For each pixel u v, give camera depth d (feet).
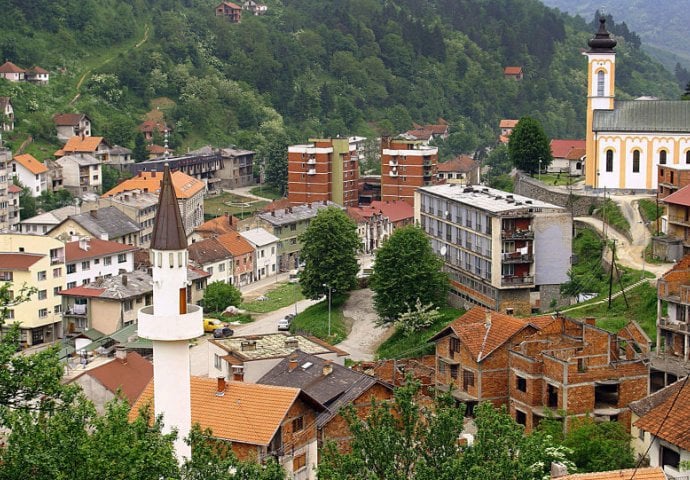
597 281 474.08
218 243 644.27
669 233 480.64
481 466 193.57
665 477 201.57
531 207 471.62
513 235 463.42
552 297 471.21
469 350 339.57
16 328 199.21
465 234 495.41
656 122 584.81
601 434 284.61
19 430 179.93
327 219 545.44
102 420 181.47
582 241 533.55
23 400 197.26
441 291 493.36
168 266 193.67
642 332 365.20
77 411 183.11
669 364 336.90
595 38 598.34
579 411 307.78
